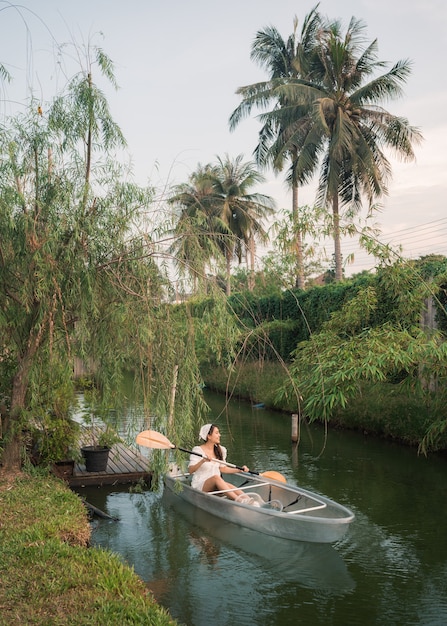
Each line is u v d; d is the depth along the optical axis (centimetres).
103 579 454
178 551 627
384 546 645
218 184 3225
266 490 774
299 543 634
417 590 538
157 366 712
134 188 697
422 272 1202
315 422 1512
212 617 484
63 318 690
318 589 539
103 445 901
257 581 554
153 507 779
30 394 780
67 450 890
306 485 903
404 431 1198
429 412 1141
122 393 781
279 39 2872
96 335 733
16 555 492
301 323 1988
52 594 425
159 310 708
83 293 679
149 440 705
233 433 1363
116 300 712
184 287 699
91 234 680
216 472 777
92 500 809
